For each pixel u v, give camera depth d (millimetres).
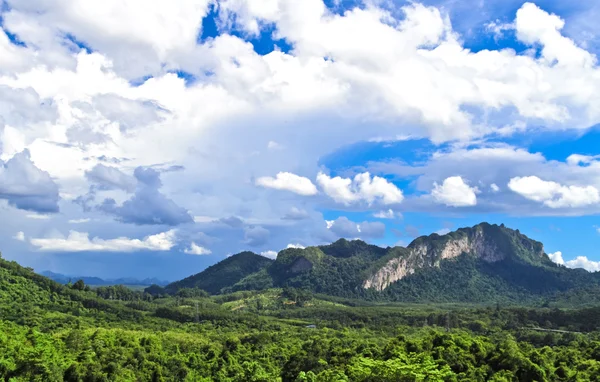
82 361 113062
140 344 138625
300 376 102438
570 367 96812
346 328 199875
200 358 137375
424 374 84875
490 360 95125
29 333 122000
